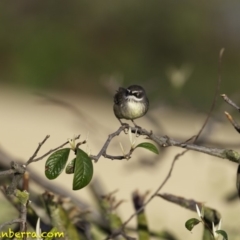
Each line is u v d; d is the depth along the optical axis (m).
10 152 15.70
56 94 26.75
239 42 30.59
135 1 31.59
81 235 6.04
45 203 5.47
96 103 25.23
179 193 12.33
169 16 30.89
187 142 5.35
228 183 9.59
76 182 4.04
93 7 31.47
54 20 31.02
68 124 18.83
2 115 20.39
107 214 5.93
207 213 5.29
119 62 29.62
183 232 8.68
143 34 30.72
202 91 26.03
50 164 4.12
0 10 30.47
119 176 13.62
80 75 28.55
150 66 29.78
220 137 13.55
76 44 29.88
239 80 28.20
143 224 5.80
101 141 11.26
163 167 14.00
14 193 4.30
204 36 30.72
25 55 28.69
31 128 18.67
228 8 31.97
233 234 7.48
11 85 27.12
